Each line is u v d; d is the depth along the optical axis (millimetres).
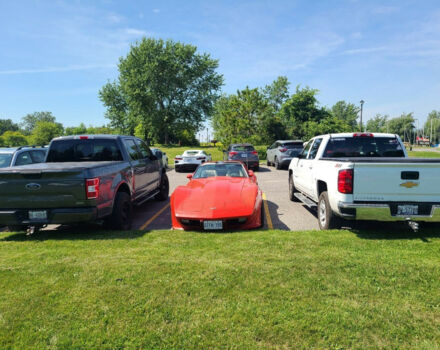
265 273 3455
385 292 3010
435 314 2652
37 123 104438
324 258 3855
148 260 3914
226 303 2863
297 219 6570
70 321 2645
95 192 4918
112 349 2299
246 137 29234
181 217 5242
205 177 6805
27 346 2348
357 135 6230
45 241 4906
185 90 54188
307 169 6746
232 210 5207
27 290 3186
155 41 50031
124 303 2902
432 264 3627
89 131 101938
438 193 4469
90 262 3887
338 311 2699
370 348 2250
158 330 2498
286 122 41656
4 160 8117
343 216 4695
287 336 2393
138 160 7199
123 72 50406
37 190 4828
